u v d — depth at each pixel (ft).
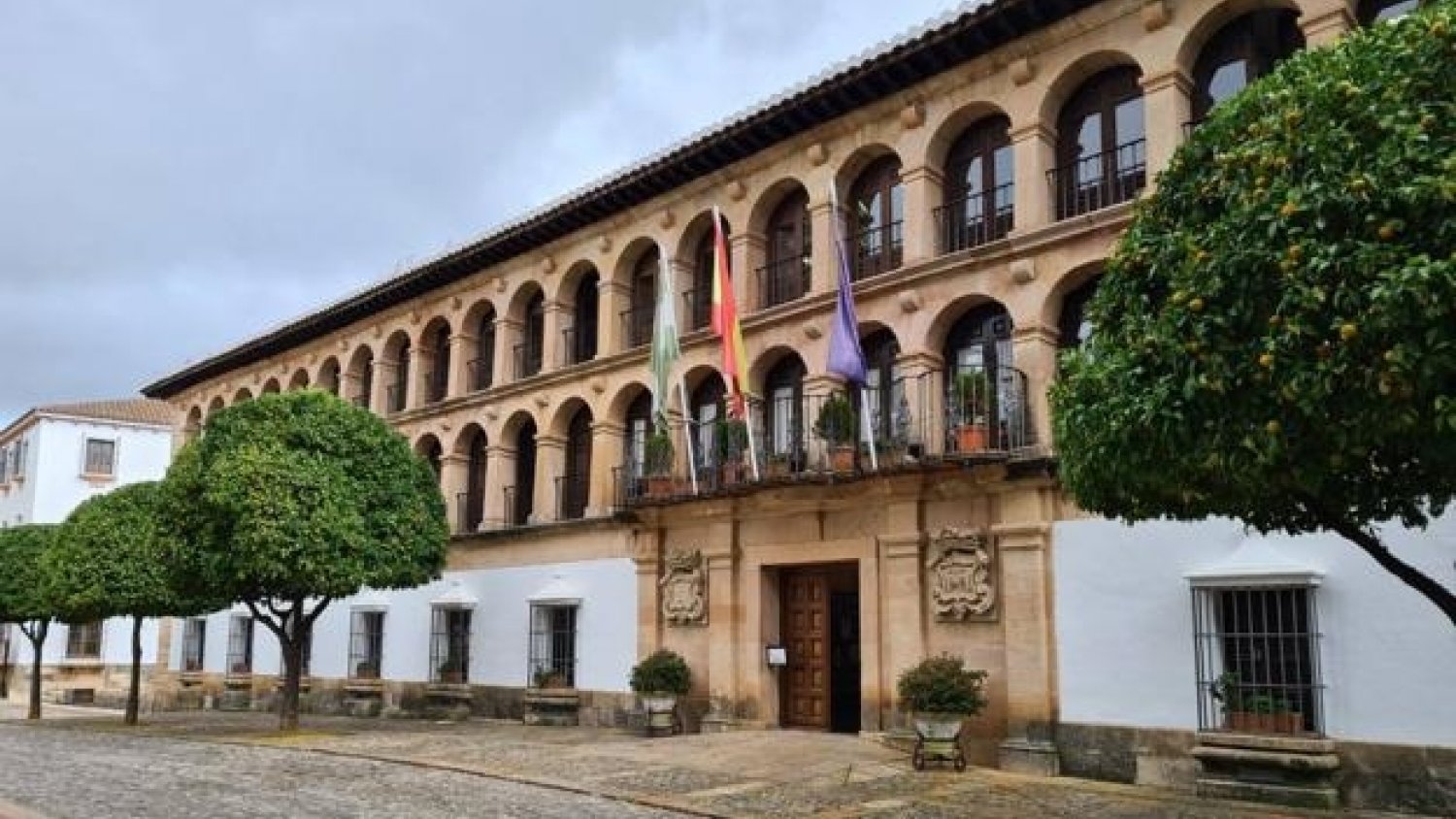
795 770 50.98
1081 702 51.34
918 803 43.01
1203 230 28.86
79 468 159.94
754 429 69.41
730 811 41.06
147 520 91.45
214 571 72.59
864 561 61.87
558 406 84.38
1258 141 27.63
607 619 77.25
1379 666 42.80
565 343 86.43
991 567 55.83
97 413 162.81
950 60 60.49
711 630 69.46
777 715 67.21
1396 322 22.74
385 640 96.73
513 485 89.56
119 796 46.39
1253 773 44.55
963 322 61.26
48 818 40.06
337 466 73.97
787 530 66.33
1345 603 43.91
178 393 132.46
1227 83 52.54
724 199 73.77
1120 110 56.29
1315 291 24.20
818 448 64.23
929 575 58.39
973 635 56.29
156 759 61.67
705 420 76.23
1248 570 46.01
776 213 72.59
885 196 66.13
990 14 56.85
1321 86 26.81
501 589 86.63
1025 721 52.80
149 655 161.17
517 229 86.17
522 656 83.66
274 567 69.31
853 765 52.03
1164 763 48.24
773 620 67.97
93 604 90.43
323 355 110.52
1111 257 31.63
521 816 40.40
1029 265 55.93
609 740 65.62
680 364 75.20
